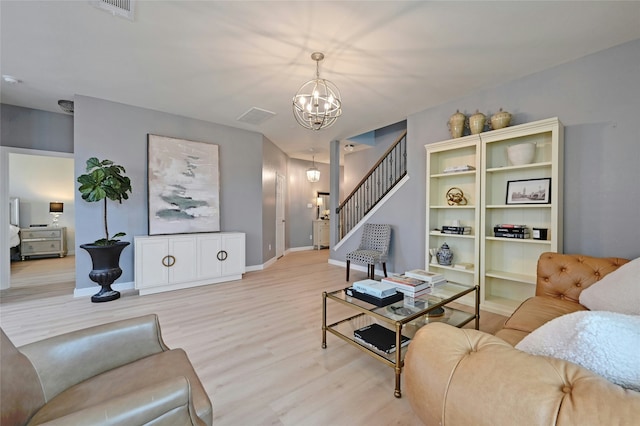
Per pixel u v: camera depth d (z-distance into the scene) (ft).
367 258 13.10
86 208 11.46
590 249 8.31
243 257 14.21
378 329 7.11
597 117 8.19
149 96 11.29
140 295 11.47
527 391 2.00
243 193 15.90
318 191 27.37
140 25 6.92
